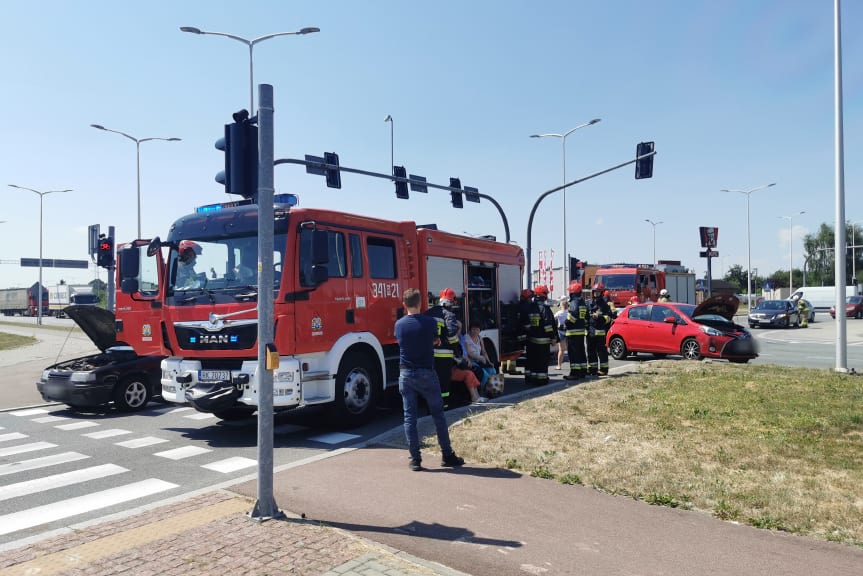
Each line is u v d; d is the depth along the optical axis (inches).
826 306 1902.1
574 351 480.1
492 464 245.0
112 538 173.2
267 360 183.8
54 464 278.1
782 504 193.0
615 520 185.5
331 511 195.0
